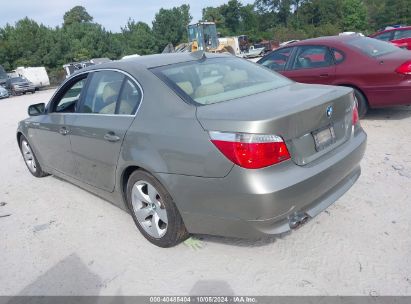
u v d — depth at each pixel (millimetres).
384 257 3072
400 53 6449
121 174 3602
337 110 3211
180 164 2971
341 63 6613
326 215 3750
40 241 3879
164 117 3186
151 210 3453
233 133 2695
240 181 2688
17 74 40969
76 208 4543
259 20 98188
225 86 3516
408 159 4934
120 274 3215
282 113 2752
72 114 4309
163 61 3779
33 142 5301
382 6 93062
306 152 2922
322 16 90438
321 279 2904
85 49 62656
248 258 3227
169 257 3357
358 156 3428
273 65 7617
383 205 3838
